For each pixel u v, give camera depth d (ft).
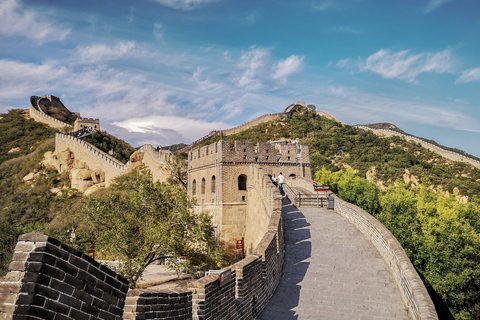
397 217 103.09
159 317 21.53
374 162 281.13
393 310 42.22
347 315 41.16
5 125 400.67
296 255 59.41
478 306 76.74
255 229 113.19
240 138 345.31
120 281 16.88
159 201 92.12
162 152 192.85
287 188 112.88
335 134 355.97
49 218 213.25
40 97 455.63
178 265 83.05
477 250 79.30
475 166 260.62
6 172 303.07
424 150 305.73
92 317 15.25
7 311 12.75
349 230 70.90
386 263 54.85
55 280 13.88
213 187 137.08
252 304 39.24
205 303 26.61
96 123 373.20
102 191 206.28
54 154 295.89
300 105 440.86
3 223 145.18
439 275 81.87
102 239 85.76
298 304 44.06
